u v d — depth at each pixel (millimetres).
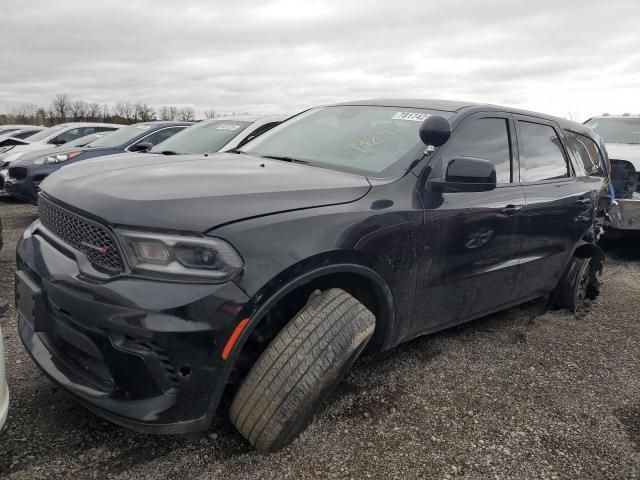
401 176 2852
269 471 2295
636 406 3119
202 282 2025
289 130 3777
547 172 4055
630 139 8609
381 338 2846
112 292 2018
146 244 2035
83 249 2223
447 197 2992
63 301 2156
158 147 6652
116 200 2160
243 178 2492
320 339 2236
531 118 4016
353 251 2428
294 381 2174
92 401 2127
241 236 2105
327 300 2357
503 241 3438
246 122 6578
